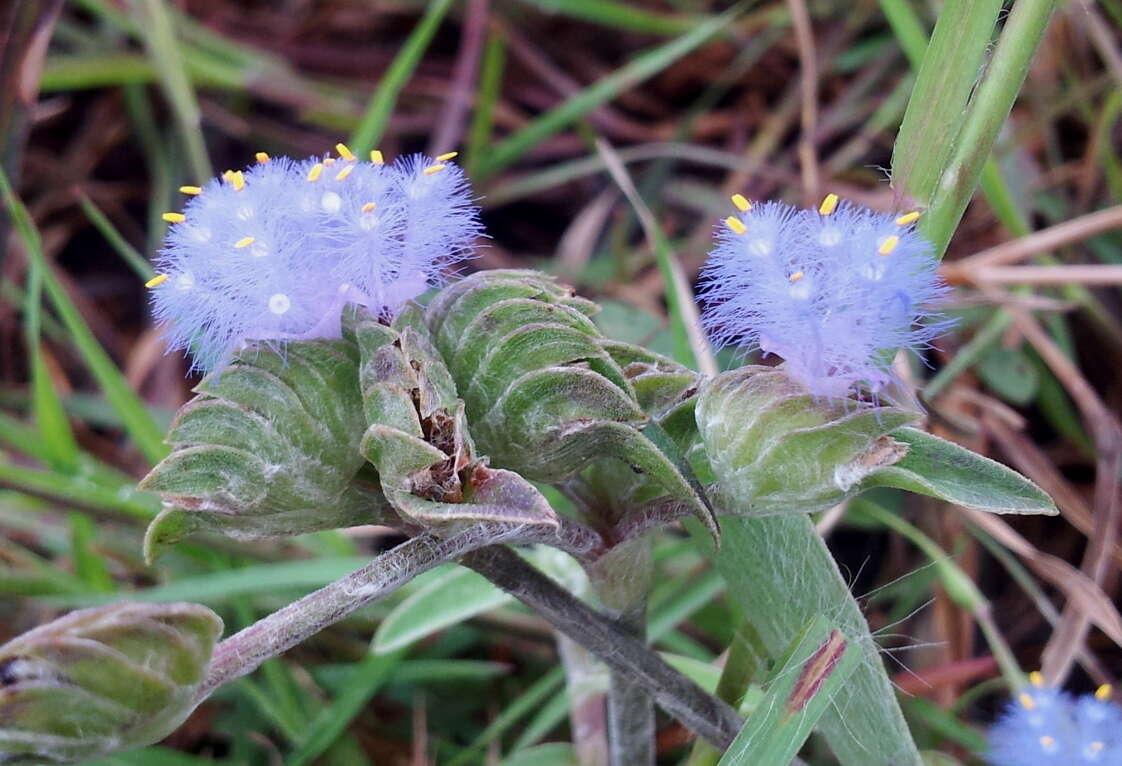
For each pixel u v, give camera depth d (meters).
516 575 0.14
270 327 0.13
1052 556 0.21
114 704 0.12
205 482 0.13
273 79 0.28
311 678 0.20
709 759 0.15
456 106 0.28
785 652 0.14
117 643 0.12
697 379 0.14
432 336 0.13
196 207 0.13
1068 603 0.19
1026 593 0.21
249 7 0.31
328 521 0.13
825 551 0.15
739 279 0.13
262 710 0.19
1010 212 0.21
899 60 0.28
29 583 0.19
